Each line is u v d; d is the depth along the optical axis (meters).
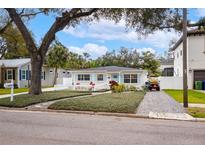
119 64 52.34
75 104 12.92
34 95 16.41
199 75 27.84
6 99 15.09
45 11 16.70
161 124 8.99
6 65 33.53
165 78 29.97
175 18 15.91
